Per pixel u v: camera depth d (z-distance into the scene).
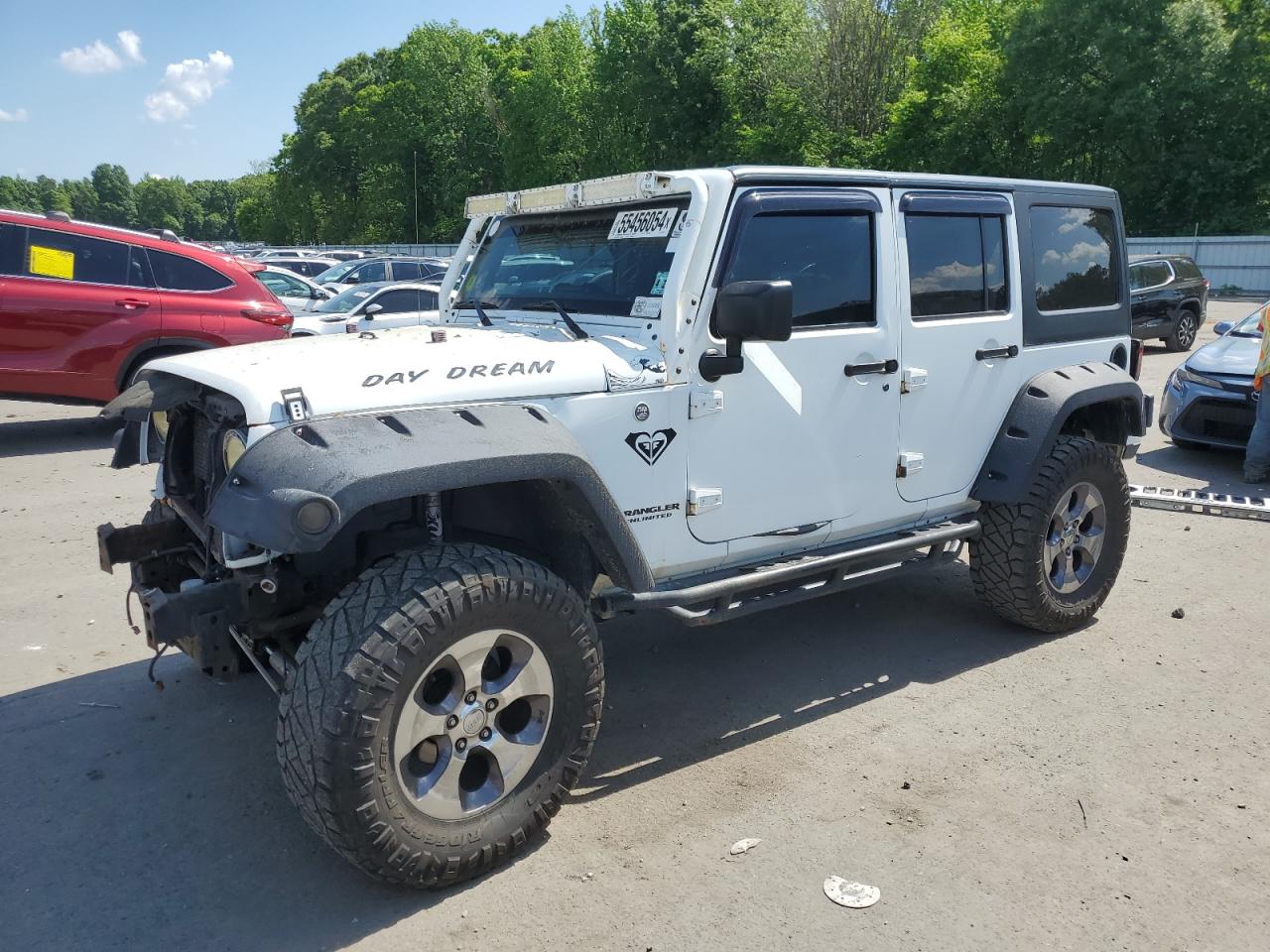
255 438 2.67
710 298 3.43
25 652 4.60
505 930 2.71
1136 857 3.06
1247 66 34.88
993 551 4.56
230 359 3.09
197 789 3.42
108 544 3.48
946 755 3.69
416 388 2.90
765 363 3.61
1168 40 35.34
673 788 3.45
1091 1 35.38
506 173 56.09
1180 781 3.50
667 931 2.71
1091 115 36.09
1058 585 4.72
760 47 42.66
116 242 9.21
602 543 3.07
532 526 3.34
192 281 9.56
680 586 3.55
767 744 3.78
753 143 41.28
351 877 2.95
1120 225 5.28
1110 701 4.14
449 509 3.26
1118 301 5.25
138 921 2.75
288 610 3.18
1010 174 39.34
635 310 3.52
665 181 3.51
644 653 4.66
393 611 2.62
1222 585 5.63
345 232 80.69
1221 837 3.17
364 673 2.54
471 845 2.83
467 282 4.44
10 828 3.19
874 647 4.73
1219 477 8.52
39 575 5.68
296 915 2.77
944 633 4.90
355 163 79.12
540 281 4.03
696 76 45.28
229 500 2.59
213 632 2.91
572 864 3.01
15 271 8.73
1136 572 5.86
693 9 45.59
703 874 2.96
